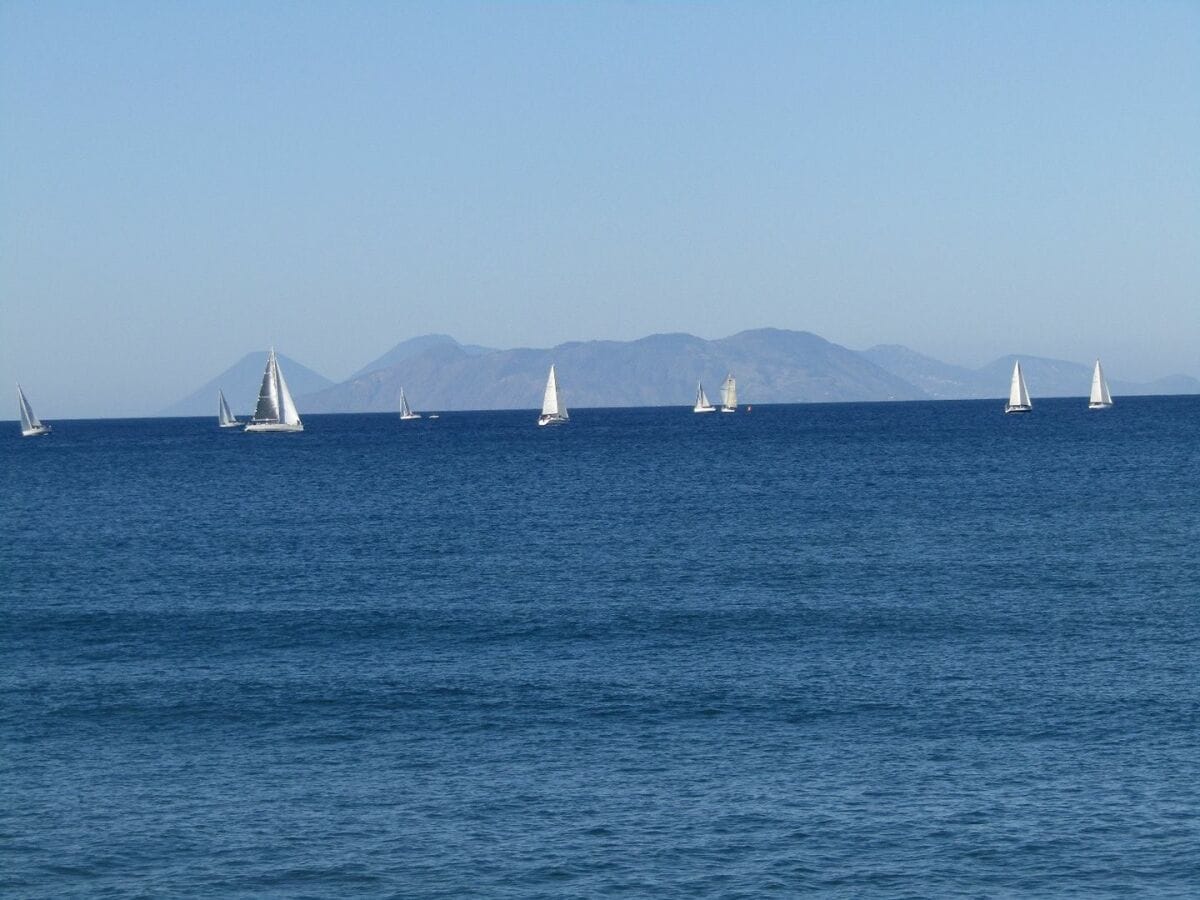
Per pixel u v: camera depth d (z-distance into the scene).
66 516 124.50
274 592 73.62
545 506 126.25
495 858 32.25
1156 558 81.81
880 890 30.23
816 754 39.97
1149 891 30.00
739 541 94.44
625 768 38.88
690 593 71.00
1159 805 35.00
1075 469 162.88
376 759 40.19
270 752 41.03
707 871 31.34
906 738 41.53
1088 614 62.62
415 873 31.45
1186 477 146.62
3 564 87.75
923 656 53.56
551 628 61.19
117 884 31.02
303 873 31.52
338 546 95.50
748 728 43.06
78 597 72.75
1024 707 44.97
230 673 52.16
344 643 58.31
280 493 149.38
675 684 49.12
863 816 34.59
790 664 52.41
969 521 105.06
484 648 56.66
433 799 36.38
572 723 43.88
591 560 85.31
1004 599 67.38
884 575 76.56
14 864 32.09
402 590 73.56
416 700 47.22
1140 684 48.06
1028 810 34.81
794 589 71.75
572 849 32.72
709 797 36.22
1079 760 38.94
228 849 32.94
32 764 39.94
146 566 85.94
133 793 37.12
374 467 198.50
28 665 54.22
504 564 83.94
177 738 42.72
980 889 30.22
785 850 32.50
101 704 47.16
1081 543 89.81
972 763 38.78
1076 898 29.72
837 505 121.69
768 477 161.25
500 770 38.88
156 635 60.94
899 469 171.12
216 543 98.81
